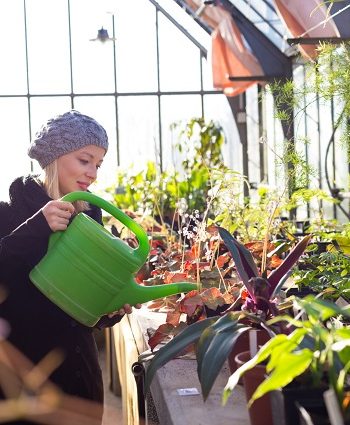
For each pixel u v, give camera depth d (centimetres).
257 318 159
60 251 194
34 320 216
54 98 1123
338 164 557
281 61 704
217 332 154
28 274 213
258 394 117
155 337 216
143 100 1123
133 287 199
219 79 726
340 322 182
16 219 222
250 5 614
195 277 253
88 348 224
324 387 125
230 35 702
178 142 895
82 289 193
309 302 126
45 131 224
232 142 1056
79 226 193
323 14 401
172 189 602
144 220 447
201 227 264
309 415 122
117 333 432
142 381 232
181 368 201
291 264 182
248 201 354
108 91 1123
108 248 191
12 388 109
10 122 1121
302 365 118
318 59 256
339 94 241
